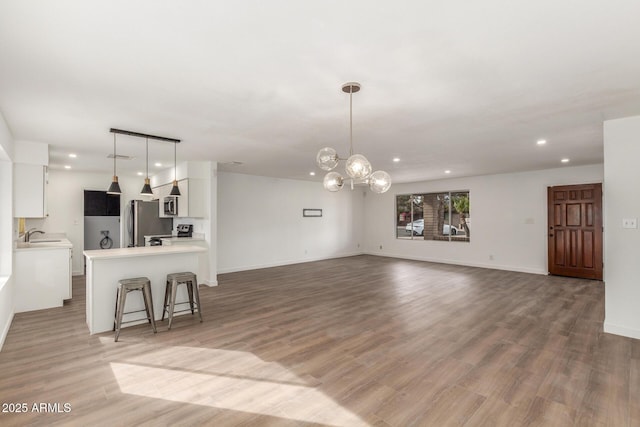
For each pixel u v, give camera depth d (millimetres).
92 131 3803
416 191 9195
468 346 3182
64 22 1708
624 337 3383
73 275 6844
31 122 3434
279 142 4449
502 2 1562
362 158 2592
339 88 2607
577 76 2410
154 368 2750
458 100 2883
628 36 1870
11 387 2436
